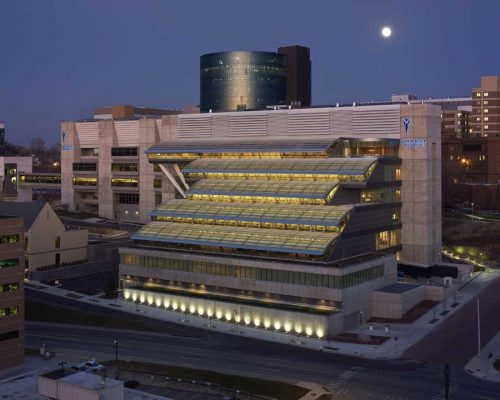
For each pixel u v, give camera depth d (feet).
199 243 468.34
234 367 339.98
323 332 390.42
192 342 386.11
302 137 585.22
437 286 470.80
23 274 343.05
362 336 391.24
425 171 540.11
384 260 454.40
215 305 433.48
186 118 655.35
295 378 322.55
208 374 327.26
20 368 339.77
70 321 428.56
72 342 387.34
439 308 448.24
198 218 498.69
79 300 478.18
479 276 549.54
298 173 510.17
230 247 454.81
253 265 433.89
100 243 598.75
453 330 399.85
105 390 248.32
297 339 388.98
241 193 506.89
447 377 280.51
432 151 550.77
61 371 270.67
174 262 469.98
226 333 403.34
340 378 321.93
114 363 347.56
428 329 402.93
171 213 513.04
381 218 508.53
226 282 446.19
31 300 473.26
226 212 491.72
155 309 455.22
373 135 559.38
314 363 345.10
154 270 478.59
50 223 547.08
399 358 351.67
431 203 547.49
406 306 438.40
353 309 414.82
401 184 548.31
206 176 563.89
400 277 545.44
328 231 444.55
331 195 478.18
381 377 322.75
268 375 327.26
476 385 311.47
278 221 460.96
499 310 440.86
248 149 569.64
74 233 565.53
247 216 478.59
